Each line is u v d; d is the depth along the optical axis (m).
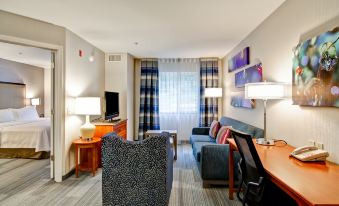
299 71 2.26
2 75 5.84
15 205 2.65
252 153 1.66
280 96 2.45
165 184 2.39
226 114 5.71
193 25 3.46
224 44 4.64
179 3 2.68
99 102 3.76
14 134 4.58
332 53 1.79
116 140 2.36
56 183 3.32
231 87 5.14
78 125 3.98
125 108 5.48
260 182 1.64
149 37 4.12
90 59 4.48
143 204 2.41
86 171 3.85
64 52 3.49
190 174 3.70
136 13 2.98
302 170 1.62
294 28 2.43
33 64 6.82
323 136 1.98
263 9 2.87
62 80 3.44
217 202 2.72
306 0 2.21
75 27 3.52
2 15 2.87
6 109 5.68
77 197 2.86
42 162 4.36
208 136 4.94
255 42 3.61
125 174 2.39
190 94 6.31
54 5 2.72
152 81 6.23
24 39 3.05
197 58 6.26
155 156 2.36
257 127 3.37
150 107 6.24
